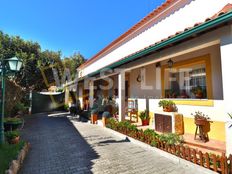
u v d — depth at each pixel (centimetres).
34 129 989
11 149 509
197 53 687
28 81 1573
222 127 577
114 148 611
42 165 479
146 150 583
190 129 682
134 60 771
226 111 400
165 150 539
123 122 823
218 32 429
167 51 595
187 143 573
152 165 463
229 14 359
